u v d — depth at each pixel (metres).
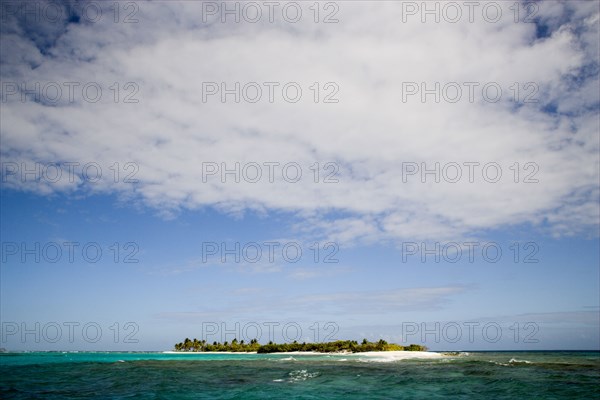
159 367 49.50
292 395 26.69
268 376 38.06
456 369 43.75
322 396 26.22
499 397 25.62
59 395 27.17
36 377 38.19
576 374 38.22
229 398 25.50
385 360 62.31
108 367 49.78
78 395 27.12
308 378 36.06
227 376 38.22
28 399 25.47
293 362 58.91
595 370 42.50
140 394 27.33
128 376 38.75
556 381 32.78
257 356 89.88
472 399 24.92
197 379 35.84
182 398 25.59
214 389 29.52
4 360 66.88
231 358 77.62
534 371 41.25
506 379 34.16
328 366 49.31
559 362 57.47
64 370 45.47
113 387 30.92
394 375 37.94
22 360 67.19
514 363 53.56
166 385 31.80
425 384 31.64
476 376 36.72
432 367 46.47
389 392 27.86
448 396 26.16
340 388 29.78
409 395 26.58
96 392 28.45
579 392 27.38
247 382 33.50
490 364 51.28
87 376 38.88
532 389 28.72
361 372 40.97
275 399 25.14
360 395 26.64
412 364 51.78
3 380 35.88
